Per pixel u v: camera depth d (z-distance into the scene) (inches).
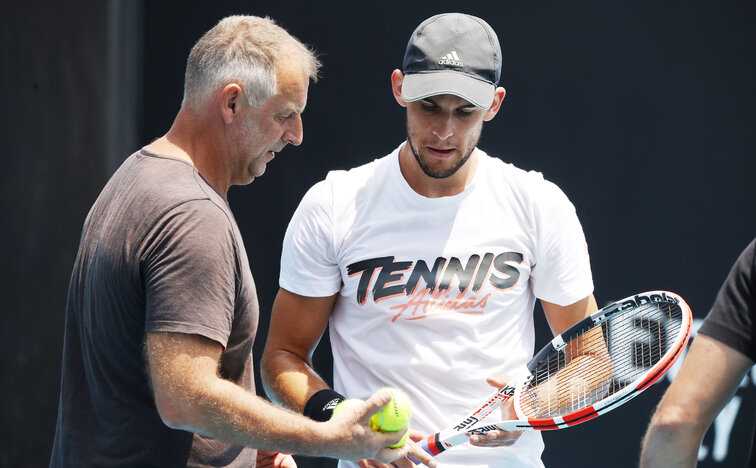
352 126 576.7
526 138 563.8
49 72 623.8
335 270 340.2
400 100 341.1
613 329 352.8
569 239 335.9
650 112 553.0
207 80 276.4
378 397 277.3
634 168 555.2
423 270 330.0
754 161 544.7
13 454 631.2
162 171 271.0
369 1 571.8
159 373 254.5
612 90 555.2
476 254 330.3
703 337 256.5
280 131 284.2
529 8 559.2
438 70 313.6
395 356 329.7
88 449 278.4
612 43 553.6
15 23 625.3
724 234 548.1
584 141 559.2
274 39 279.7
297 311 345.4
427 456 305.0
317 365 577.6
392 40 571.2
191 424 255.8
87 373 279.3
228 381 263.6
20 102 628.1
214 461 281.0
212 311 257.4
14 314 633.0
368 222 333.4
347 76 575.8
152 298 256.7
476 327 327.9
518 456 336.2
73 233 637.3
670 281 554.3
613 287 558.6
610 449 549.6
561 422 301.6
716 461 536.1
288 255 342.0
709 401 252.1
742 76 543.5
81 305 279.6
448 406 328.5
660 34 550.3
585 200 560.1
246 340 286.4
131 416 271.7
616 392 307.3
